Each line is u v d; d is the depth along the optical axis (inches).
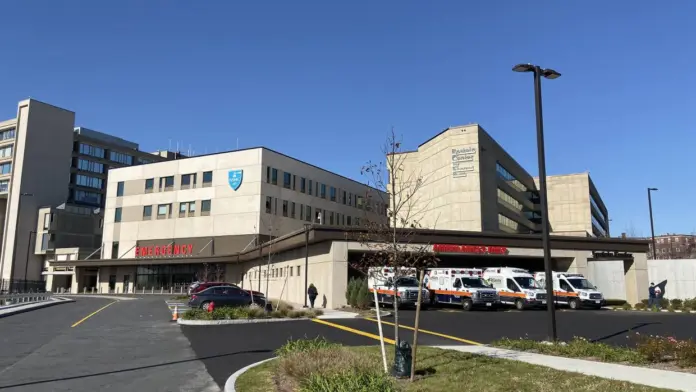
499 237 1560.0
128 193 2898.6
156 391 387.2
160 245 2728.8
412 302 1252.5
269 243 1790.1
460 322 917.8
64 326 865.5
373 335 724.0
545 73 655.1
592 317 1051.3
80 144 4247.0
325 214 2987.2
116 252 2886.3
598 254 1776.6
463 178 2518.5
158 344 645.9
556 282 1392.7
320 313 1073.5
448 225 2532.0
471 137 2544.3
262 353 571.2
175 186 2760.8
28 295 1628.9
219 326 856.3
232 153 2635.3
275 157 2655.0
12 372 461.4
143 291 2731.3
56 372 461.7
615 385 366.6
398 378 396.5
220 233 2578.7
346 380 300.7
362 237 579.8
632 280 1694.1
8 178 3713.1
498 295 1288.1
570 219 3700.8
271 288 1983.3
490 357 487.8
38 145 3678.6
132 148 4746.6
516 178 3245.6
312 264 1466.5
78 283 3078.2
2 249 3501.5
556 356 507.8
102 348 611.5
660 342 490.3
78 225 3656.5
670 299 1625.2
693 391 349.7
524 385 367.2
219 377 439.5
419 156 2891.2
